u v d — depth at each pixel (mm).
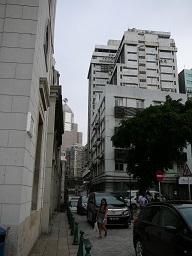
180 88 72750
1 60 5750
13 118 5441
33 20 6121
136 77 67938
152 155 23547
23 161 5230
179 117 21547
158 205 5934
